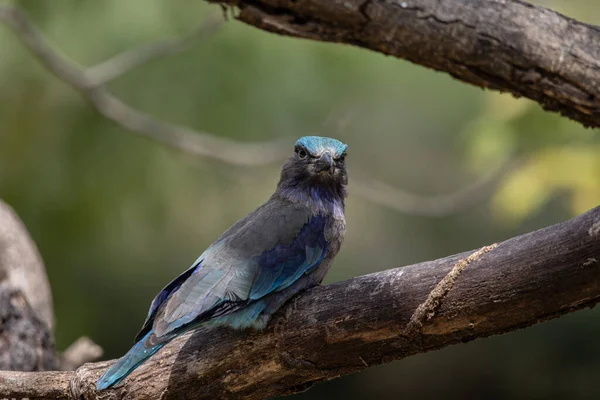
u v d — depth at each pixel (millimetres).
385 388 18109
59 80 13109
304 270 7113
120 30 12859
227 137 13547
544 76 6297
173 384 6441
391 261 19469
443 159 18266
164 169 13516
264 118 13367
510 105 10797
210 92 13078
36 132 12906
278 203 7688
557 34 6234
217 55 12812
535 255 5316
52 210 12883
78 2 12438
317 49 12672
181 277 6801
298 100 13172
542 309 5410
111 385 5965
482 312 5531
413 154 18125
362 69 12992
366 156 17891
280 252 7055
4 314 8289
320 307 6090
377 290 5855
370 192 14961
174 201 13844
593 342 17297
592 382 17141
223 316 6484
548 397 17422
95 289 16172
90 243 13375
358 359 6062
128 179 13219
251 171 15477
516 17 6254
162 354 6523
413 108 16359
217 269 6730
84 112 13070
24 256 9422
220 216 16266
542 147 10750
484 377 17828
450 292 5582
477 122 11703
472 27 6258
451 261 5645
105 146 13109
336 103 14023
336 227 7645
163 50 12594
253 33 12609
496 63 6320
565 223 5316
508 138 10969
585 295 5277
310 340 6113
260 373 6332
